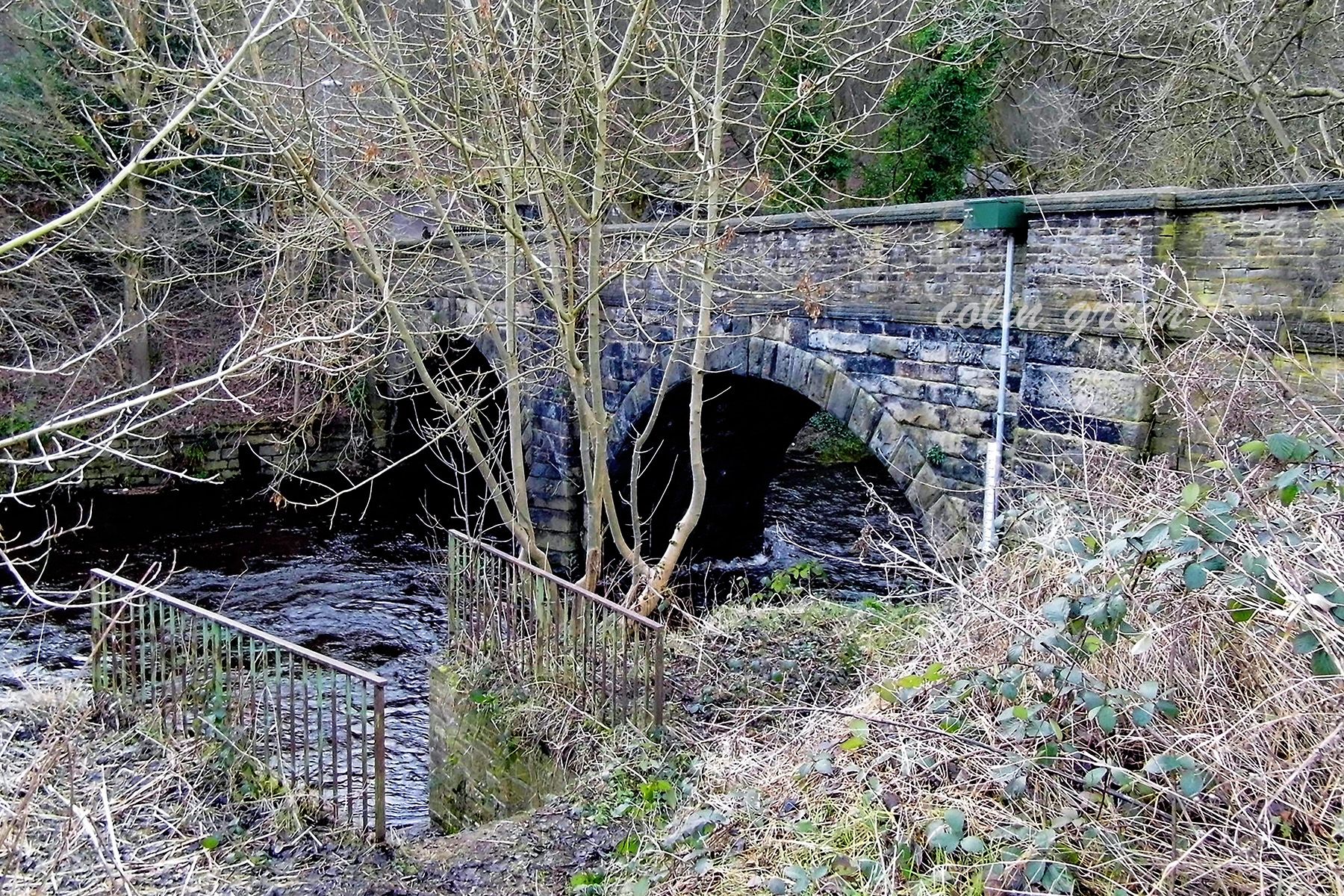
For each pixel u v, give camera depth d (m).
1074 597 3.96
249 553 14.35
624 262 7.26
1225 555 3.40
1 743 5.32
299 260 11.81
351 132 9.31
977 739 3.92
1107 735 3.65
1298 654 3.21
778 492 17.41
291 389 15.45
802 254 9.41
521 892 4.37
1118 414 7.01
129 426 4.86
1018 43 16.72
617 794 5.21
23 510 14.93
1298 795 3.05
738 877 3.94
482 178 6.88
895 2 13.41
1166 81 13.66
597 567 7.93
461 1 7.02
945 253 8.18
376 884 4.38
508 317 7.97
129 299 14.98
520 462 8.02
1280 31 13.09
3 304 14.47
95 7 13.73
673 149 8.12
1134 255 6.81
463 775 6.99
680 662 6.80
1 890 4.04
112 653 5.92
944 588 6.54
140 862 4.39
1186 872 3.11
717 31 7.67
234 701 6.08
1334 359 6.02
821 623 7.49
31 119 14.41
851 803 4.06
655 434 12.25
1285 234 6.23
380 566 14.02
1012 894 3.13
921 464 8.60
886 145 14.46
